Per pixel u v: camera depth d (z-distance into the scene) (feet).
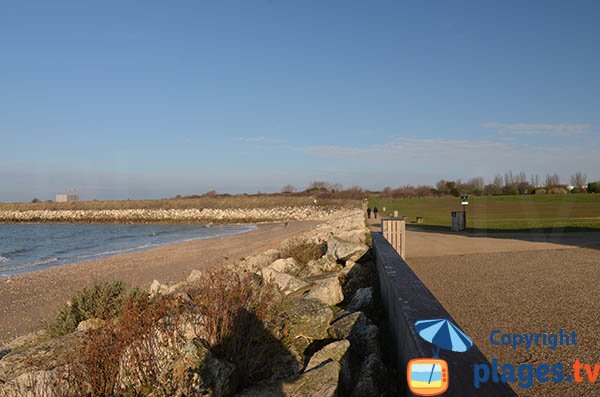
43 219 269.44
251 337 15.69
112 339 15.19
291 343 17.51
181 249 97.30
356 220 83.35
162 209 295.69
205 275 27.53
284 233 130.00
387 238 44.14
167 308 17.08
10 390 13.82
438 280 32.45
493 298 25.94
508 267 37.22
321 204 284.41
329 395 13.05
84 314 26.53
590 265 36.76
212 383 13.10
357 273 32.53
